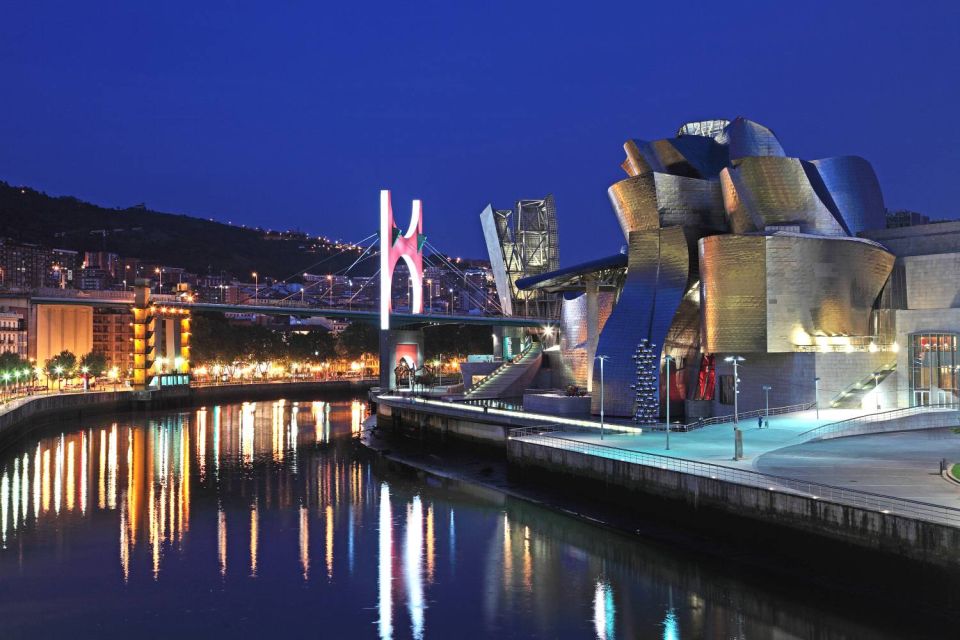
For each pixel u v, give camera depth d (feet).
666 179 284.61
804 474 154.92
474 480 232.53
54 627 123.34
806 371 250.78
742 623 119.44
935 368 247.09
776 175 273.54
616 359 280.92
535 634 118.11
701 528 158.20
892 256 271.28
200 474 248.32
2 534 174.50
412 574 145.38
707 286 263.29
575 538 165.58
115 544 166.61
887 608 121.39
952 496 134.10
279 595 135.85
